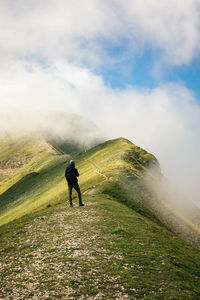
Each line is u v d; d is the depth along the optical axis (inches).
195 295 491.5
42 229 971.3
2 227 1195.3
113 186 2177.7
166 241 908.6
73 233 868.6
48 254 680.4
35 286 499.5
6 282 527.5
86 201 1563.7
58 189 3425.2
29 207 3216.0
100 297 450.9
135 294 465.1
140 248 730.8
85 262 607.8
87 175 3339.1
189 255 829.2
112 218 1088.8
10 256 695.7
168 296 467.8
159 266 609.0
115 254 665.0
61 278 527.8
